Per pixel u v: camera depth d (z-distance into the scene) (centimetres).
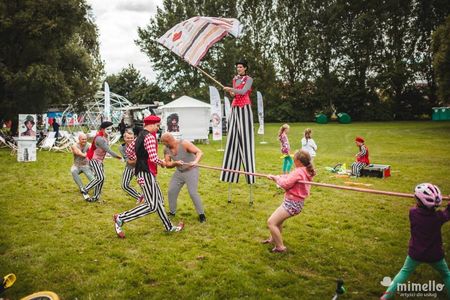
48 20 2086
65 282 430
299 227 622
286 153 1105
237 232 602
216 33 750
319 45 4688
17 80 2017
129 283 427
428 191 346
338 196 852
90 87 2664
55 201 812
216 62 4641
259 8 4916
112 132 2825
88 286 419
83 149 830
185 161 652
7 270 461
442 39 2956
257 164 1378
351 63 4772
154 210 579
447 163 1381
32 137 1499
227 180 795
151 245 543
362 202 794
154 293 404
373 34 4491
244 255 505
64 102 2373
